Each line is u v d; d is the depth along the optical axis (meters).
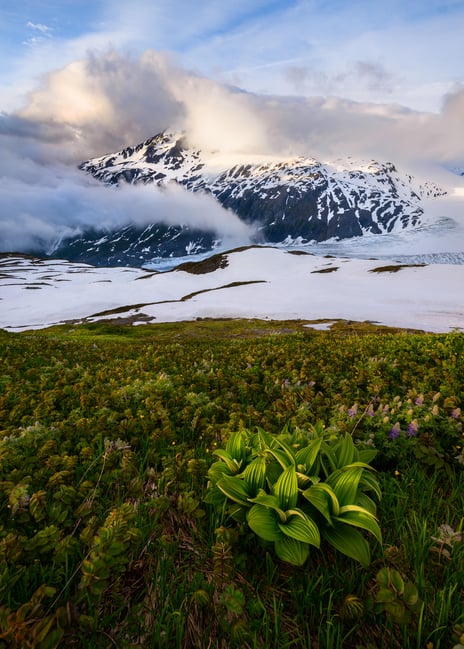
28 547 2.88
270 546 3.04
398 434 4.79
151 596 2.78
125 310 121.06
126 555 3.06
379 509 3.68
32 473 4.16
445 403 5.70
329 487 2.89
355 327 73.25
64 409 6.65
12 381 8.86
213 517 3.47
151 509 3.70
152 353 13.62
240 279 174.12
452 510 3.78
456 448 4.63
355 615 2.43
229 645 2.43
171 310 112.38
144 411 6.18
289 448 3.61
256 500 2.95
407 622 2.28
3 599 2.51
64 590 2.69
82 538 3.02
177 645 2.39
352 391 7.64
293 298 120.38
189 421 6.01
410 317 82.69
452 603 2.58
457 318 79.69
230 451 3.95
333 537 2.85
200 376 8.72
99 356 13.63
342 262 182.88
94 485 4.05
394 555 2.87
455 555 2.89
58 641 2.12
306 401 6.75
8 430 5.20
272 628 2.54
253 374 9.05
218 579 2.90
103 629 2.48
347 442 3.82
